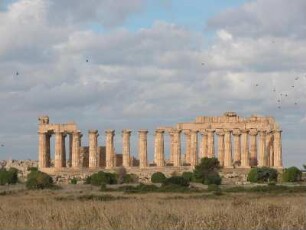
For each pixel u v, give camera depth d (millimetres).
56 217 50469
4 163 198375
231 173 161000
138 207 61031
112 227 46062
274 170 151625
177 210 54969
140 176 159500
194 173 147125
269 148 180500
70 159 179000
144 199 90125
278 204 60531
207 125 180375
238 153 181125
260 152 175750
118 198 94250
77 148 174125
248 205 59312
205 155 181250
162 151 177875
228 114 180250
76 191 120000
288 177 146500
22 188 130750
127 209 57625
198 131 181000
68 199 91375
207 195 103688
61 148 175250
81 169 166000
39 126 176000
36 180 130250
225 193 110000
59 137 175125
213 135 179625
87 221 48812
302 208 53344
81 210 54312
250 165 178750
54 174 162625
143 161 175750
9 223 48719
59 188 130125
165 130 181125
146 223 46062
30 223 48562
